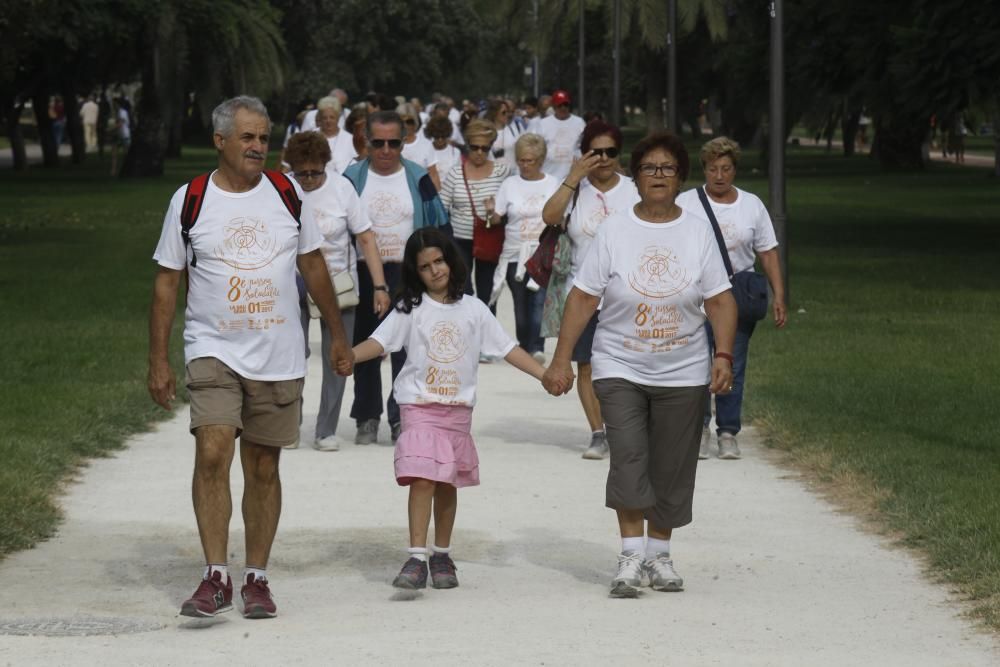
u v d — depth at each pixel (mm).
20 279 33375
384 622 10531
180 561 12320
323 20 117250
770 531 13289
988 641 9969
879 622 10461
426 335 11633
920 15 37156
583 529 13484
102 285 32438
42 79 84500
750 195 16547
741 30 57156
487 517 13914
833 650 9789
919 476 14734
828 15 42594
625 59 99688
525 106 60062
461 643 9969
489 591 11438
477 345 11727
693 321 11219
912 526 13016
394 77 134625
